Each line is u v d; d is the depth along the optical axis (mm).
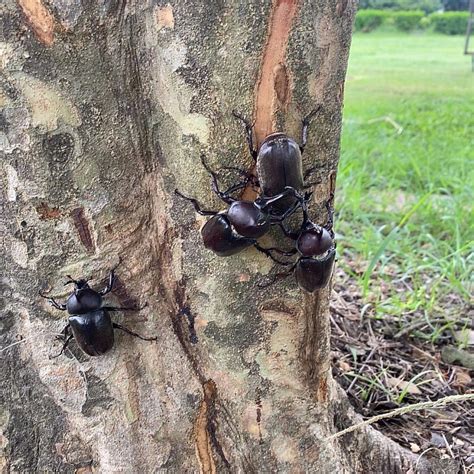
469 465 466
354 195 923
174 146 336
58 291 358
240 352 372
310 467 396
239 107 317
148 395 379
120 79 326
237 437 391
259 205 336
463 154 1111
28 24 302
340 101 339
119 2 312
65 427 383
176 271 366
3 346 375
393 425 512
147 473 385
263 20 296
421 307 691
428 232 863
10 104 314
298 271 358
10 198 337
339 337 646
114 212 347
